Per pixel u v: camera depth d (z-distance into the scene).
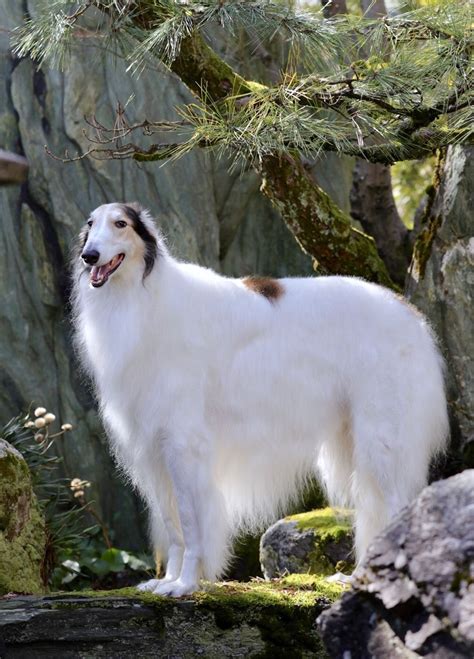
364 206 10.95
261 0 6.79
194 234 11.56
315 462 7.34
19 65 11.45
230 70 8.22
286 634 6.42
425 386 6.92
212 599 6.39
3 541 6.84
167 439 6.52
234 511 7.43
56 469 11.20
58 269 11.47
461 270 8.41
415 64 6.71
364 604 4.42
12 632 6.04
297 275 12.03
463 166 8.37
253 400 6.78
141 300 6.53
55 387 11.35
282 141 6.77
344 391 6.89
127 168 11.47
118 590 6.61
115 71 11.41
